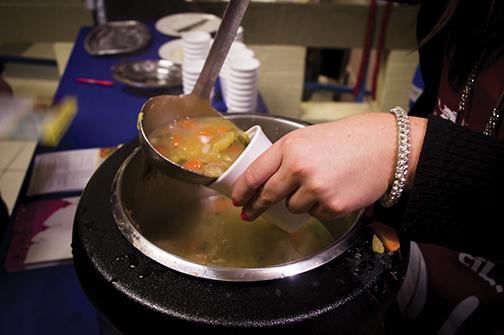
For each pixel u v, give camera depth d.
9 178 2.16
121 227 0.57
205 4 2.06
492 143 0.47
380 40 2.09
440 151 0.47
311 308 0.49
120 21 2.06
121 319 0.51
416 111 0.89
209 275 0.51
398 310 0.92
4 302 0.79
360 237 0.58
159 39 1.86
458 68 0.69
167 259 0.52
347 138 0.49
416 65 2.19
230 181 0.56
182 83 1.47
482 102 0.67
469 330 0.80
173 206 0.84
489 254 0.50
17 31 2.14
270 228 0.79
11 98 1.00
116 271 0.52
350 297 0.51
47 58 3.09
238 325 0.47
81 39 1.85
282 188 0.50
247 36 2.04
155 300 0.49
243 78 1.27
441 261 0.80
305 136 0.50
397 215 0.62
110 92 1.47
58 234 0.91
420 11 0.82
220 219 0.81
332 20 2.03
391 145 0.49
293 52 2.12
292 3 1.96
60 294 0.80
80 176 1.08
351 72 2.90
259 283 0.51
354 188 0.49
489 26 0.62
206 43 1.46
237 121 0.78
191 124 0.70
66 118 1.29
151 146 0.59
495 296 0.75
